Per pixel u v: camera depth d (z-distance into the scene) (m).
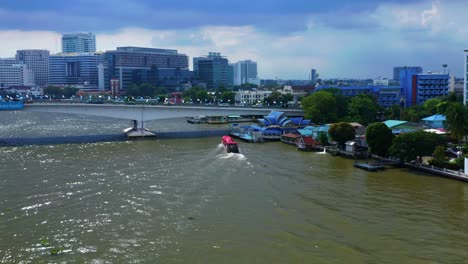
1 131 197.38
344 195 89.56
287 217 76.94
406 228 72.12
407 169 112.81
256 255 62.41
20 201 83.88
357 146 135.38
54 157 128.62
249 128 185.50
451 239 67.94
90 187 93.56
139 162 120.38
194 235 68.94
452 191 92.19
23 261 59.91
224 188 94.06
